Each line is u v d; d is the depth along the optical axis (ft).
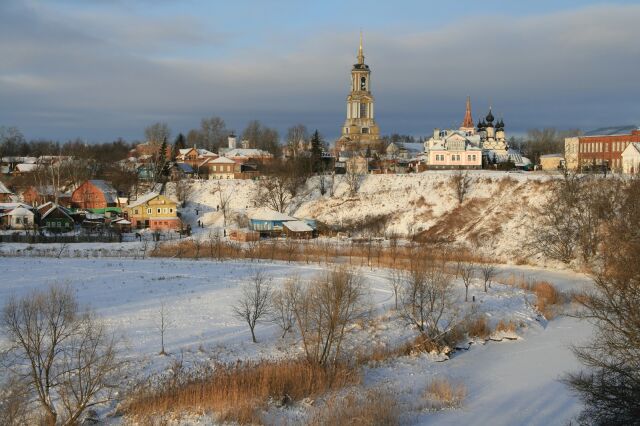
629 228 174.91
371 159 652.07
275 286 238.89
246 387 140.56
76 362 139.54
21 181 567.59
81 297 214.48
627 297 132.26
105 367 126.31
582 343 185.06
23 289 222.28
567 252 307.99
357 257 320.50
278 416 132.05
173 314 196.54
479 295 239.50
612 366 112.06
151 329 179.22
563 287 261.85
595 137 535.19
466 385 155.94
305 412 134.82
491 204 396.78
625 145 517.96
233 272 274.16
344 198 460.55
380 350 174.29
